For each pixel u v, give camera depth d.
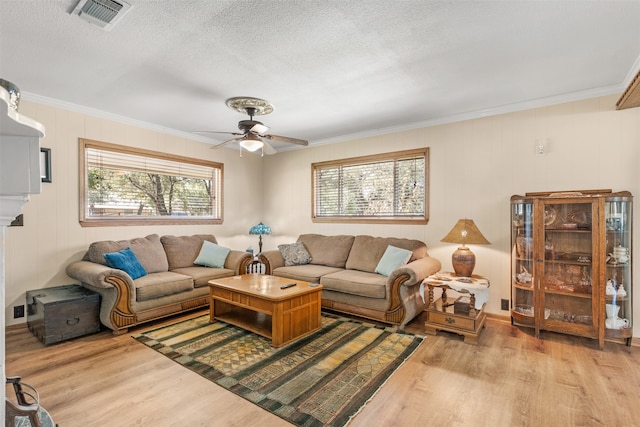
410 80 2.86
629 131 2.94
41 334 2.89
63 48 2.31
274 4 1.83
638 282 2.90
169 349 2.78
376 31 2.11
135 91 3.11
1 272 0.75
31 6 1.83
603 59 2.48
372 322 3.52
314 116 3.86
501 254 3.55
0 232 0.75
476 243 3.20
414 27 2.06
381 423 1.84
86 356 2.64
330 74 2.73
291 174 5.47
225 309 3.62
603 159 3.04
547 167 3.30
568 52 2.37
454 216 3.85
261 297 2.92
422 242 3.98
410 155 4.20
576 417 1.90
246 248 5.58
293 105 3.47
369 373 2.40
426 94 3.18
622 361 2.59
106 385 2.21
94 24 2.01
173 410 1.94
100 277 2.96
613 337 2.84
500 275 3.56
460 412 1.95
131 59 2.48
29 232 3.27
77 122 3.58
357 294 3.52
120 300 3.09
